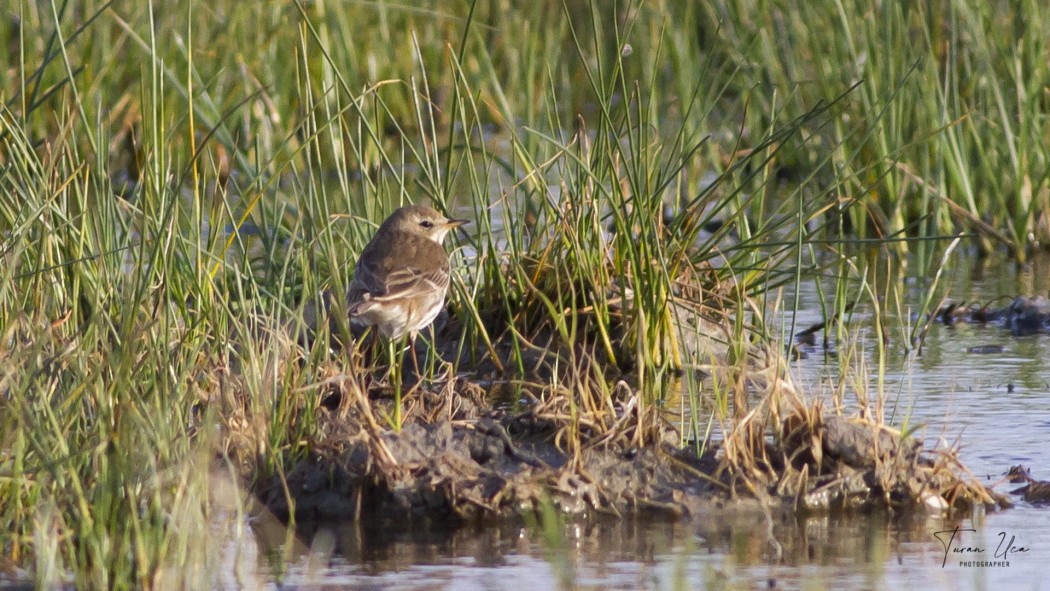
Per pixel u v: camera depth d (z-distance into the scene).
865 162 18.92
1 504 8.40
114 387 8.81
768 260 13.50
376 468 9.16
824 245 18.28
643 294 12.62
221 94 21.55
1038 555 8.12
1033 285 16.23
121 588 7.58
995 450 10.05
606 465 9.45
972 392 11.67
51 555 7.57
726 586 7.61
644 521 8.97
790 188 21.28
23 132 11.38
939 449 9.49
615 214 12.77
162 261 10.26
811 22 19.59
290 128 22.30
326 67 15.59
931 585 7.63
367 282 11.62
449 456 9.28
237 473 9.25
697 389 12.13
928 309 15.23
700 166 20.44
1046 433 10.43
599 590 7.56
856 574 7.82
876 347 13.55
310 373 10.12
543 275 13.54
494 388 12.33
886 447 9.42
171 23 21.58
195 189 11.13
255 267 15.15
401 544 8.53
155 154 11.38
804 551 8.26
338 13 21.61
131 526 7.94
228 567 8.05
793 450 9.55
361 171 13.56
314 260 13.02
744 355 10.75
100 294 9.78
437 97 25.33
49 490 8.27
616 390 11.74
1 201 11.13
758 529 8.73
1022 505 9.10
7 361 8.75
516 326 13.44
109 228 11.41
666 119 22.83
